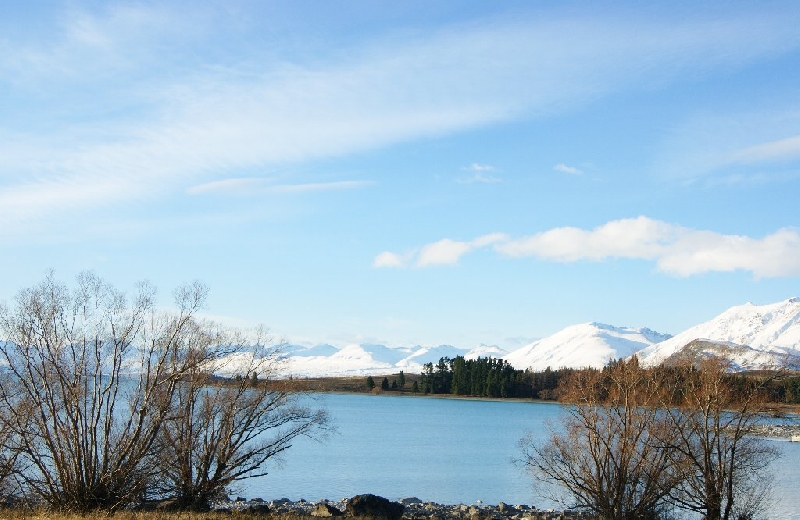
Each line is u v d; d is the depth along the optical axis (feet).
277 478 251.19
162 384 125.70
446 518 167.32
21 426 115.24
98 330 120.47
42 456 120.88
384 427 493.36
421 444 383.24
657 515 148.15
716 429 141.28
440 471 282.56
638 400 147.23
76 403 116.57
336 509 149.89
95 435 117.29
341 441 392.27
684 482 147.74
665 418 145.59
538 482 241.96
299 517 135.54
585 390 150.71
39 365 116.16
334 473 268.00
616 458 147.43
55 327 117.91
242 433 147.02
